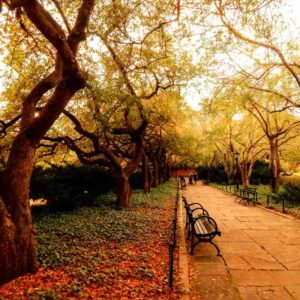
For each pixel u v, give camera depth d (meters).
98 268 7.54
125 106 14.88
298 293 6.25
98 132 16.28
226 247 9.96
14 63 14.22
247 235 11.71
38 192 15.79
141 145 19.48
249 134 32.44
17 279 6.79
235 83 16.17
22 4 6.27
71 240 10.14
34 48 13.73
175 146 34.66
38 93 8.52
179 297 5.98
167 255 8.92
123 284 6.57
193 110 23.42
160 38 15.11
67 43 7.32
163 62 16.03
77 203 17.53
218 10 11.55
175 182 56.00
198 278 7.18
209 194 31.86
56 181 17.77
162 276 7.12
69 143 17.08
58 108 7.29
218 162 54.09
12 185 7.16
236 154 34.34
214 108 17.64
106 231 11.43
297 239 10.93
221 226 13.62
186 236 11.36
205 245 10.20
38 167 16.61
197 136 38.22
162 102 19.94
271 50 13.85
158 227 12.77
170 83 16.45
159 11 12.84
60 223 13.02
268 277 7.18
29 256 7.20
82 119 17.52
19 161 7.30
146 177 29.03
